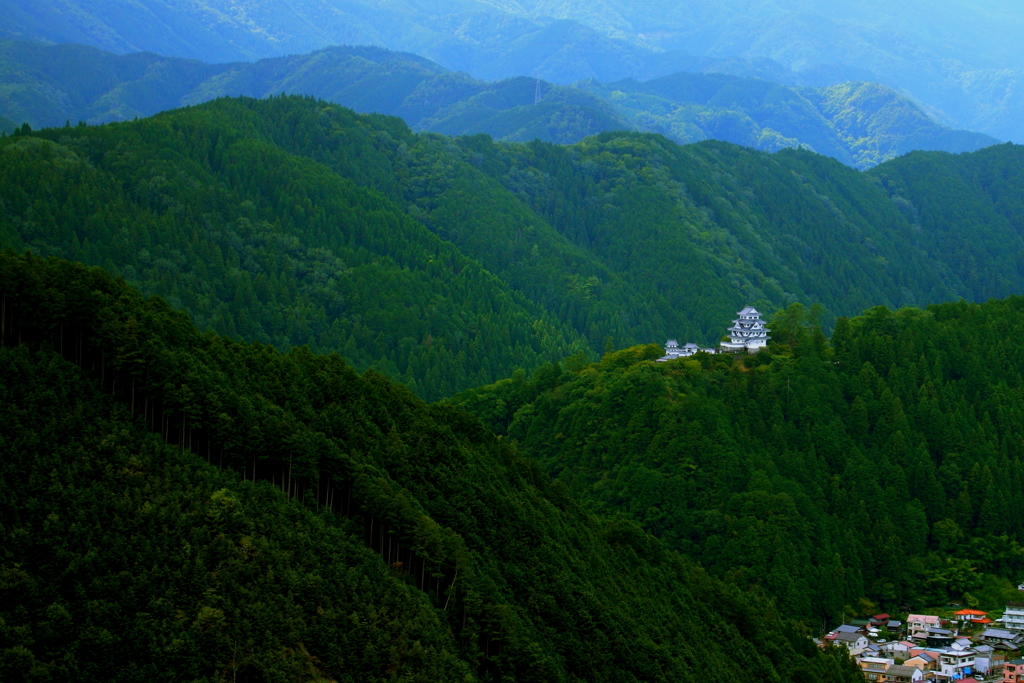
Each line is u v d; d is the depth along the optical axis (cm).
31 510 12219
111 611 11694
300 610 12656
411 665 12825
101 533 12306
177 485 13175
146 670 11506
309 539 13488
